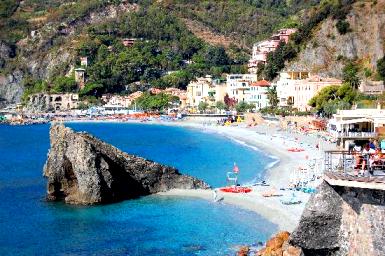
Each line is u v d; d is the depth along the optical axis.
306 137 177.12
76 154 84.38
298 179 95.69
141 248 61.81
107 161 86.06
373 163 38.41
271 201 81.69
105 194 84.94
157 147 180.00
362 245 35.88
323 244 38.91
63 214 78.38
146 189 89.88
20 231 69.81
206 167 126.75
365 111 79.06
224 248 60.84
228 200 84.56
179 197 87.38
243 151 159.88
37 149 190.50
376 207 35.19
